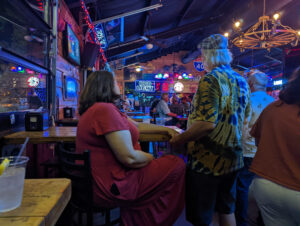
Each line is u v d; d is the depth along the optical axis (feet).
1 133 5.52
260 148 3.29
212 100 3.86
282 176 2.88
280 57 39.86
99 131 3.78
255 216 5.29
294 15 22.89
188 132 4.06
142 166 4.13
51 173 8.81
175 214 4.39
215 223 6.46
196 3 23.82
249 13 20.65
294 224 2.86
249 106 4.73
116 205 3.92
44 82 8.41
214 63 4.45
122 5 16.51
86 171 3.62
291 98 3.01
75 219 6.01
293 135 2.87
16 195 1.84
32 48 7.43
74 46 13.25
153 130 6.06
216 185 4.15
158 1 18.31
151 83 48.29
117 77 47.85
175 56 49.60
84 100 4.43
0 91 6.06
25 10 6.48
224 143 4.05
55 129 7.00
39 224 1.61
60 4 10.32
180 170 4.44
